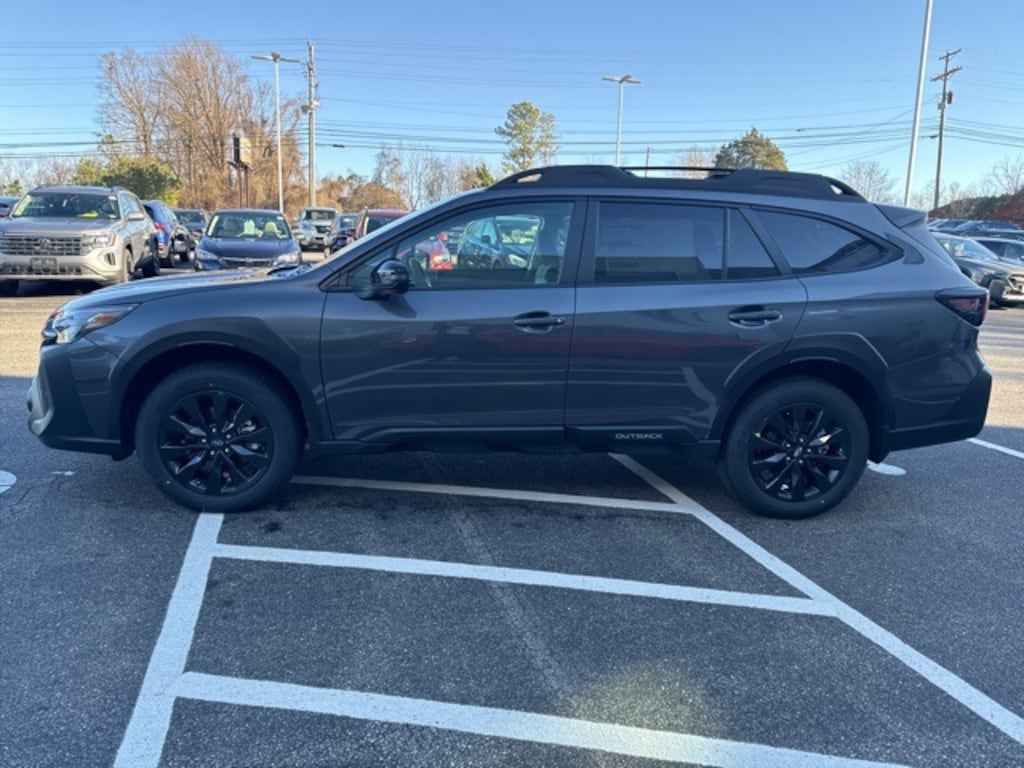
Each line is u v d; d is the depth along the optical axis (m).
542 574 3.54
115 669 2.73
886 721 2.56
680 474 5.00
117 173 44.69
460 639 2.98
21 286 14.06
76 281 13.20
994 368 9.47
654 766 2.32
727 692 2.70
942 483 5.02
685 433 4.05
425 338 3.84
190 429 3.96
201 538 3.80
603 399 3.96
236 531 3.90
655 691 2.69
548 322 3.84
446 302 3.85
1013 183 57.66
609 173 4.03
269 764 2.29
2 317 10.59
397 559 3.65
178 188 49.78
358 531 3.95
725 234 4.00
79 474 4.60
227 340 3.79
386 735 2.43
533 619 3.15
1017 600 3.43
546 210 3.95
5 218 12.59
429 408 3.94
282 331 3.80
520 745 2.40
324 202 71.25
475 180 67.81
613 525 4.13
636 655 2.91
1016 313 16.17
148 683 2.65
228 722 2.47
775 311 3.93
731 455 4.14
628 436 4.03
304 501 4.33
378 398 3.91
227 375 3.89
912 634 3.12
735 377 3.97
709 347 3.92
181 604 3.18
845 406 4.12
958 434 4.23
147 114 61.28
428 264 3.91
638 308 3.88
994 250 18.45
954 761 2.38
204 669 2.74
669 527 4.13
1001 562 3.82
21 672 2.69
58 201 12.97
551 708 2.58
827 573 3.65
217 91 62.19
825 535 4.10
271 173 64.56
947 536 4.13
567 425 3.99
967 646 3.04
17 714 2.47
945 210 55.81
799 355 3.97
